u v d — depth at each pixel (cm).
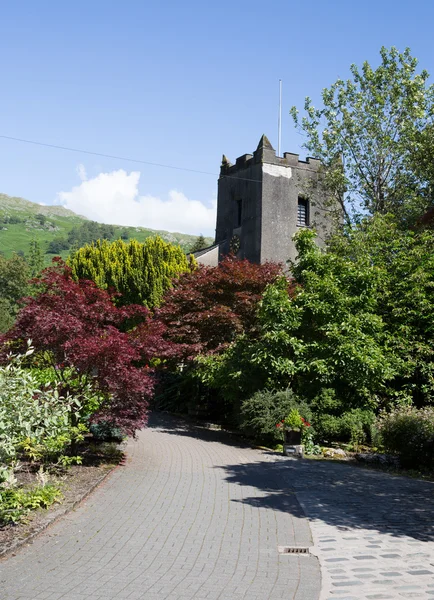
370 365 1583
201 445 1667
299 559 671
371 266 1847
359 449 1645
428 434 1353
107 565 639
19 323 1207
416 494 1052
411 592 558
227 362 1838
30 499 843
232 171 3788
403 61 2623
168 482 1109
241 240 3619
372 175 2691
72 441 1266
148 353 1356
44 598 539
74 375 1287
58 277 1320
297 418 1553
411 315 1853
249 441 1780
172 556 677
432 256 1872
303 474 1242
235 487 1084
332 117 2730
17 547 684
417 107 2553
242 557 677
